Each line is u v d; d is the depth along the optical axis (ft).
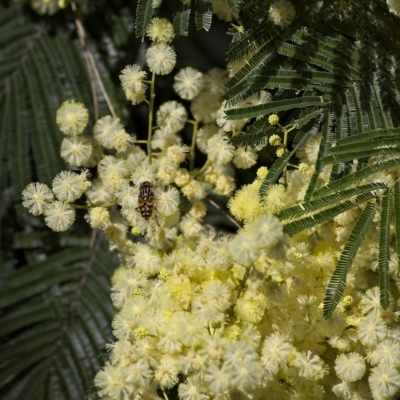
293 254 1.47
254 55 1.53
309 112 1.53
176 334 1.47
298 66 1.53
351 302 1.51
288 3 1.52
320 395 1.50
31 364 1.66
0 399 1.65
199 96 1.60
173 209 1.53
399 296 1.53
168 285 1.48
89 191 1.58
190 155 1.60
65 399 1.65
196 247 1.51
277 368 1.45
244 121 1.54
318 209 1.47
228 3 1.51
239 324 1.48
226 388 1.43
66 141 1.57
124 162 1.57
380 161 1.48
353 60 1.53
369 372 1.52
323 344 1.52
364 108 1.52
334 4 1.53
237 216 1.48
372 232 1.50
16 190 1.66
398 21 1.53
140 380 1.47
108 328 1.66
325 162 1.47
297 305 1.49
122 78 1.56
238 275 1.48
